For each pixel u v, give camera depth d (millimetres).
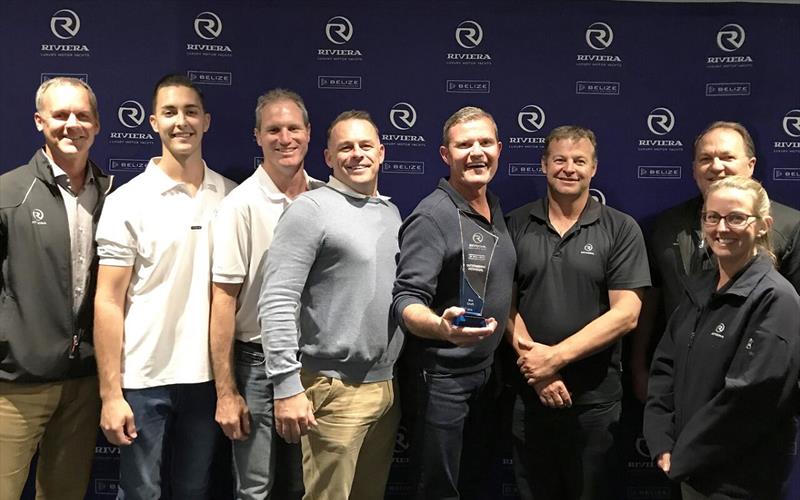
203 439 2383
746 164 2428
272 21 2773
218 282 2264
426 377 2279
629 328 2365
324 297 2162
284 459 2461
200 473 2404
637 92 2809
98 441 2854
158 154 2797
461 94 2805
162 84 2365
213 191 2439
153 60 2766
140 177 2355
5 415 2266
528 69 2799
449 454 2279
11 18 2740
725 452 1941
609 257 2416
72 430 2402
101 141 2785
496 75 2801
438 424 2260
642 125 2816
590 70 2801
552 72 2799
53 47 2752
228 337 2271
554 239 2438
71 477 2432
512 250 2338
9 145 2758
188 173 2391
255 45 2777
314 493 2213
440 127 2814
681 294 2531
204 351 2316
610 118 2814
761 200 1980
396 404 2379
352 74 2793
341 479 2186
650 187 2836
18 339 2232
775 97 2781
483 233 2246
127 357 2277
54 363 2268
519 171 2828
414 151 2822
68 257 2277
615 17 2789
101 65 2760
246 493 2332
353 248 2141
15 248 2230
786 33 2770
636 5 2785
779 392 1886
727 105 2799
